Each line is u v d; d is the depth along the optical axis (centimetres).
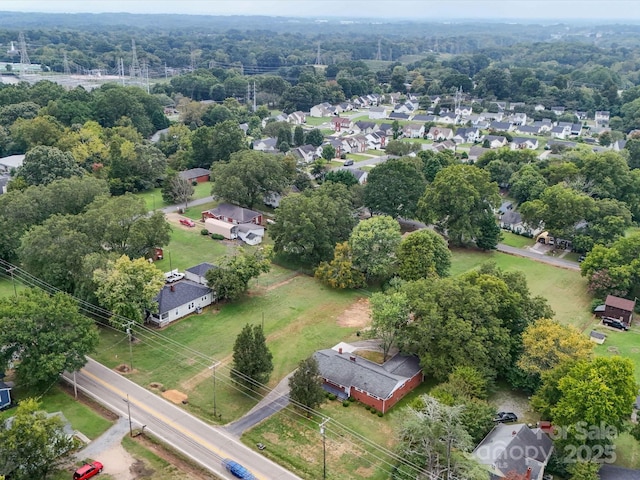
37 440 4225
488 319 6003
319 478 4703
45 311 5562
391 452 5006
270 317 7494
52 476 4572
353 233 8456
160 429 5247
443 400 5028
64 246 7281
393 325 6212
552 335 5650
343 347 6731
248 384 5947
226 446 5059
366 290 8419
